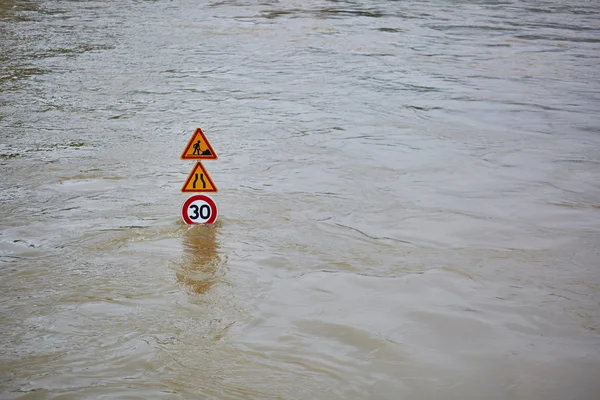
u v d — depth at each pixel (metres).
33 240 7.12
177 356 5.14
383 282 6.36
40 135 10.95
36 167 9.42
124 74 15.63
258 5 28.94
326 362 5.12
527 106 13.58
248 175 9.29
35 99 13.30
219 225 7.61
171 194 8.52
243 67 16.66
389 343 5.36
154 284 6.23
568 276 6.58
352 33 21.91
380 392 4.80
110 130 11.30
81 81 14.88
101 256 6.78
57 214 7.83
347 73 16.22
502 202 8.54
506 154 10.52
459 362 5.15
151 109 12.70
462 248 7.17
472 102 13.80
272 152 10.31
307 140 10.98
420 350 5.29
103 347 5.24
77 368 4.98
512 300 6.08
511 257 6.97
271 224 7.67
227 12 26.53
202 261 6.71
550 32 23.06
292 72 16.22
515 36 22.06
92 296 6.00
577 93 14.77
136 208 8.04
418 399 4.73
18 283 6.21
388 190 8.87
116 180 8.98
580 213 8.23
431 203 8.44
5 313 5.70
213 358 5.13
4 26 22.44
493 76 16.28
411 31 22.58
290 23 23.78
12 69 15.99
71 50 18.42
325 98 13.82
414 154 10.41
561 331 5.60
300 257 6.86
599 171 9.83
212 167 9.58
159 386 4.80
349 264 6.73
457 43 20.58
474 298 6.10
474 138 11.33
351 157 10.18
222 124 11.80
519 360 5.18
